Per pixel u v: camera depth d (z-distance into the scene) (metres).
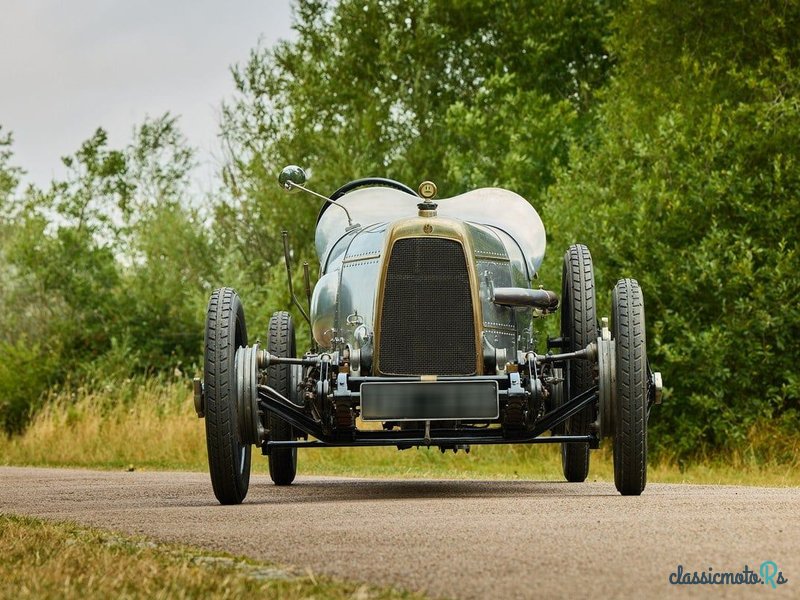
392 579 4.26
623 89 25.27
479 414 7.88
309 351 9.68
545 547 4.91
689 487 10.10
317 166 32.81
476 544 5.09
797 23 23.41
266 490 10.48
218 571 4.55
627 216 21.05
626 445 7.98
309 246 32.94
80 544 5.64
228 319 8.23
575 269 9.21
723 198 20.56
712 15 24.58
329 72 33.91
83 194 46.44
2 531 6.32
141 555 5.11
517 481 11.84
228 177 35.75
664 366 20.30
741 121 21.66
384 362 8.09
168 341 34.81
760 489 9.45
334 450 19.98
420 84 33.97
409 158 32.50
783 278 19.83
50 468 19.34
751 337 19.95
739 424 19.67
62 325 34.28
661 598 3.71
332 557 4.87
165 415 22.77
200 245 35.44
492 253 8.57
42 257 35.12
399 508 7.15
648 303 20.64
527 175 29.47
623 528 5.54
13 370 30.52
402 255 8.14
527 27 34.47
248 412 8.04
